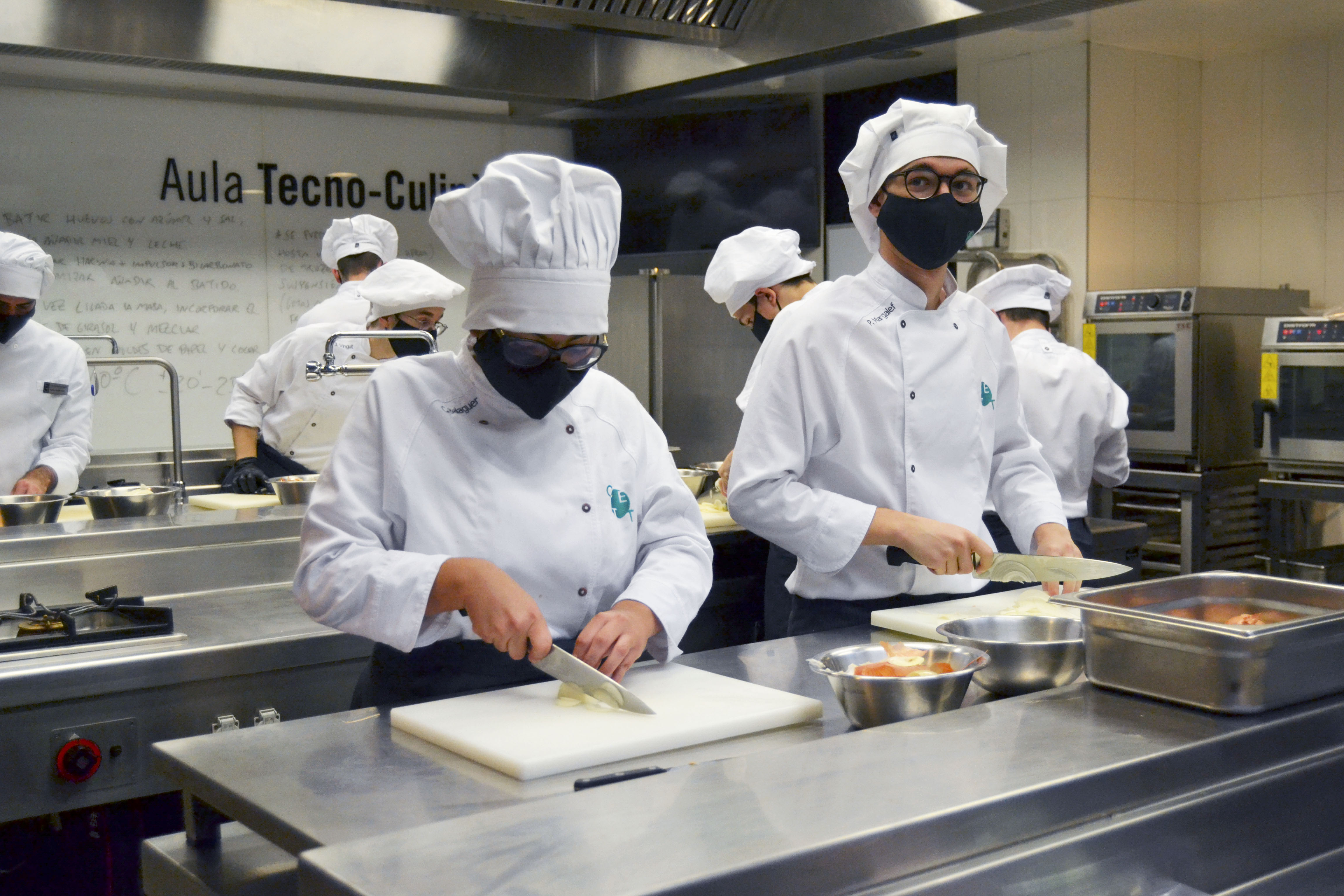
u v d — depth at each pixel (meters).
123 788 1.79
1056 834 0.92
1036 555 1.77
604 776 1.01
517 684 1.43
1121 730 1.04
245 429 3.64
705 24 3.79
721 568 3.27
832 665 1.25
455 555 1.38
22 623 1.90
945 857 0.85
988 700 1.29
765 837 0.80
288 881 1.07
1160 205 4.65
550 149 5.43
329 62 3.65
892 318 1.75
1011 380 1.90
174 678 1.81
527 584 1.40
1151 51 4.56
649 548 1.53
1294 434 3.68
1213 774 1.02
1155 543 4.06
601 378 1.54
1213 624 1.08
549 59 4.06
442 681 1.41
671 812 0.85
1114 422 3.02
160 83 4.52
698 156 5.24
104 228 4.54
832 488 1.79
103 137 4.51
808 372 1.73
